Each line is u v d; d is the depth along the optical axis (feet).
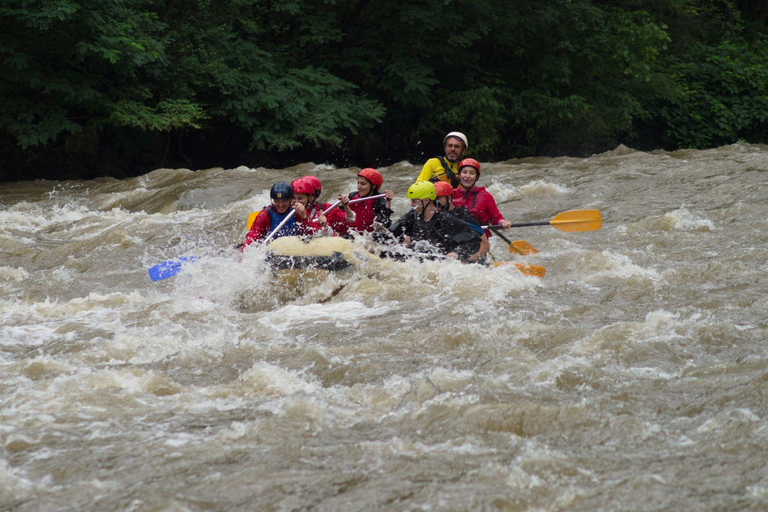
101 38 125.90
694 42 232.73
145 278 65.72
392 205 93.76
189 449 28.35
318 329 45.65
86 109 144.97
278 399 34.24
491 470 26.04
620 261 62.64
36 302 55.42
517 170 115.24
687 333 41.11
